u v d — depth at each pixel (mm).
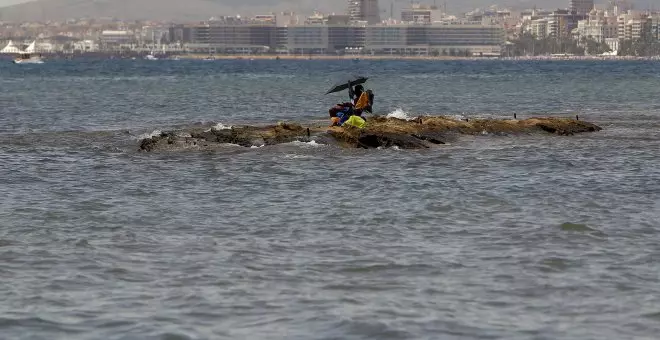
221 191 47562
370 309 26688
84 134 79750
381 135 66312
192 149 64750
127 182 50875
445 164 57844
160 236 36375
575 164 58094
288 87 181625
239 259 32500
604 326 25234
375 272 30766
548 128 77312
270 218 40062
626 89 166750
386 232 37000
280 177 52281
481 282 29500
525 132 76250
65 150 67000
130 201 44656
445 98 141625
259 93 156625
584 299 27656
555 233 36562
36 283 29438
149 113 108688
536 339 24219
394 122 73625
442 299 27719
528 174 53531
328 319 25750
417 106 122375
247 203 43906
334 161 58906
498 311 26578
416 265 31609
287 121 95438
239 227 38125
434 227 37969
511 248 34156
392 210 41688
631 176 52719
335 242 35219
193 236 36375
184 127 88812
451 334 24578
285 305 27109
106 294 28266
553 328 25094
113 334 24672
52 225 38406
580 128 79000
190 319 25891
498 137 73375
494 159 60406
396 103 129125
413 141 66688
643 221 39031
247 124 92500
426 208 42156
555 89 169500
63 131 83938
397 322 25453
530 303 27297
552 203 43438
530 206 42656
